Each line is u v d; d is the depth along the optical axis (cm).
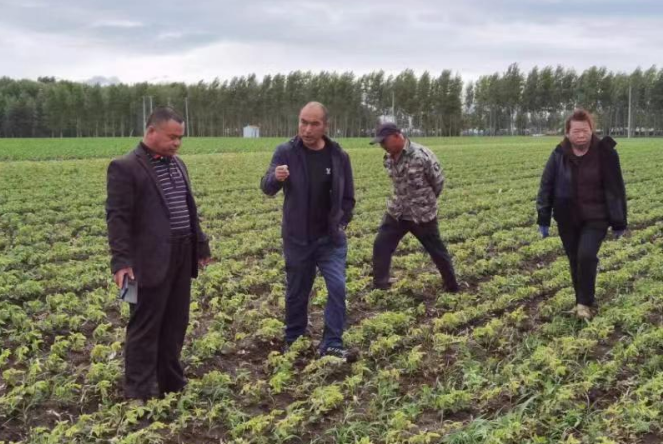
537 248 1191
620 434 523
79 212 1670
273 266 1111
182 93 11212
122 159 559
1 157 4041
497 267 1098
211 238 1366
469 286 1000
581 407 568
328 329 705
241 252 1206
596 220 798
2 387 626
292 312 738
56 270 1043
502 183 2366
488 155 3872
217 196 2038
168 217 574
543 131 11988
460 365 666
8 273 992
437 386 628
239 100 11231
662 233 1411
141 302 575
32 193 2041
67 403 596
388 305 897
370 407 580
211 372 634
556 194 814
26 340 734
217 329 786
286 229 713
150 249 567
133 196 561
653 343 713
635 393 592
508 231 1385
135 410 557
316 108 674
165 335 602
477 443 511
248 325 797
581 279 805
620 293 935
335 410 593
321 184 698
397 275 1047
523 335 764
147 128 569
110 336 755
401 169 884
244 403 605
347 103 10775
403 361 674
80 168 2891
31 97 11444
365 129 11488
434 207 904
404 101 11094
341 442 530
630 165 2977
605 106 11131
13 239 1339
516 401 591
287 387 632
